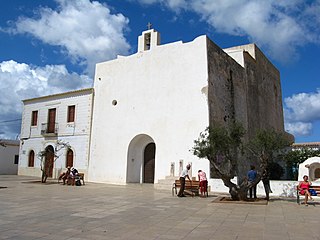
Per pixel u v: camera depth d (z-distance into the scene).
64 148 24.70
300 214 9.35
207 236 6.38
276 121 32.12
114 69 23.14
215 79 19.61
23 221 7.66
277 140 12.90
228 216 8.87
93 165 22.64
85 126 23.80
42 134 26.53
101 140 22.62
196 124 18.44
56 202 11.26
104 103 23.12
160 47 21.08
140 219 8.19
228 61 22.02
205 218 8.48
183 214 9.11
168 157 19.12
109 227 7.12
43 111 27.33
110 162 21.77
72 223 7.50
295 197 14.38
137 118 21.09
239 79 23.58
